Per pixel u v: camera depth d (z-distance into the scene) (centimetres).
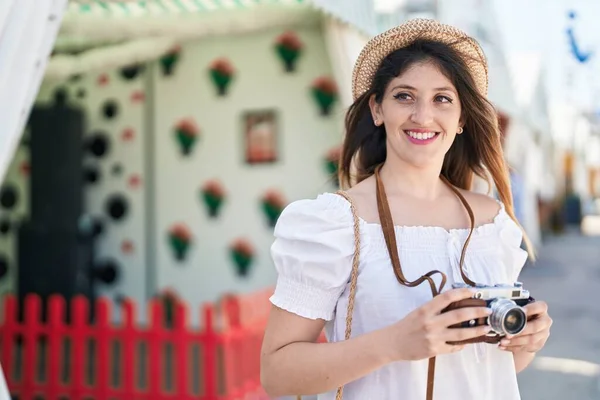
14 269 679
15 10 269
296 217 166
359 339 152
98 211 673
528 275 1284
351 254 163
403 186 178
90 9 511
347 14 463
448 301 145
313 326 164
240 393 447
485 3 745
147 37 541
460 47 180
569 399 534
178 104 653
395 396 161
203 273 650
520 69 1299
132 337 438
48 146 650
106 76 669
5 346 468
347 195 170
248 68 632
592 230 2389
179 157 656
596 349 700
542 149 2073
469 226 178
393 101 173
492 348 170
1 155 271
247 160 636
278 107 625
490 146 192
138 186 666
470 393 162
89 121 674
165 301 659
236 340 447
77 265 645
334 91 606
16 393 458
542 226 2091
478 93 178
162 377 482
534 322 155
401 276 160
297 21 545
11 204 683
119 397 438
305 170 619
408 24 178
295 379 157
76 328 449
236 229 643
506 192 197
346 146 201
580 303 992
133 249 666
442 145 174
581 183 2973
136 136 665
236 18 529
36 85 291
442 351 145
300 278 162
